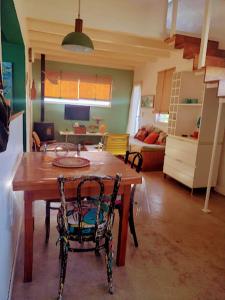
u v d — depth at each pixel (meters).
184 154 3.89
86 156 2.37
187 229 2.62
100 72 6.88
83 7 3.69
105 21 3.81
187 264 2.01
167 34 3.97
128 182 1.72
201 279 1.84
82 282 1.72
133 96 7.03
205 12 3.02
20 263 1.88
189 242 2.36
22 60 3.45
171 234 2.49
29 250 1.67
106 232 1.66
